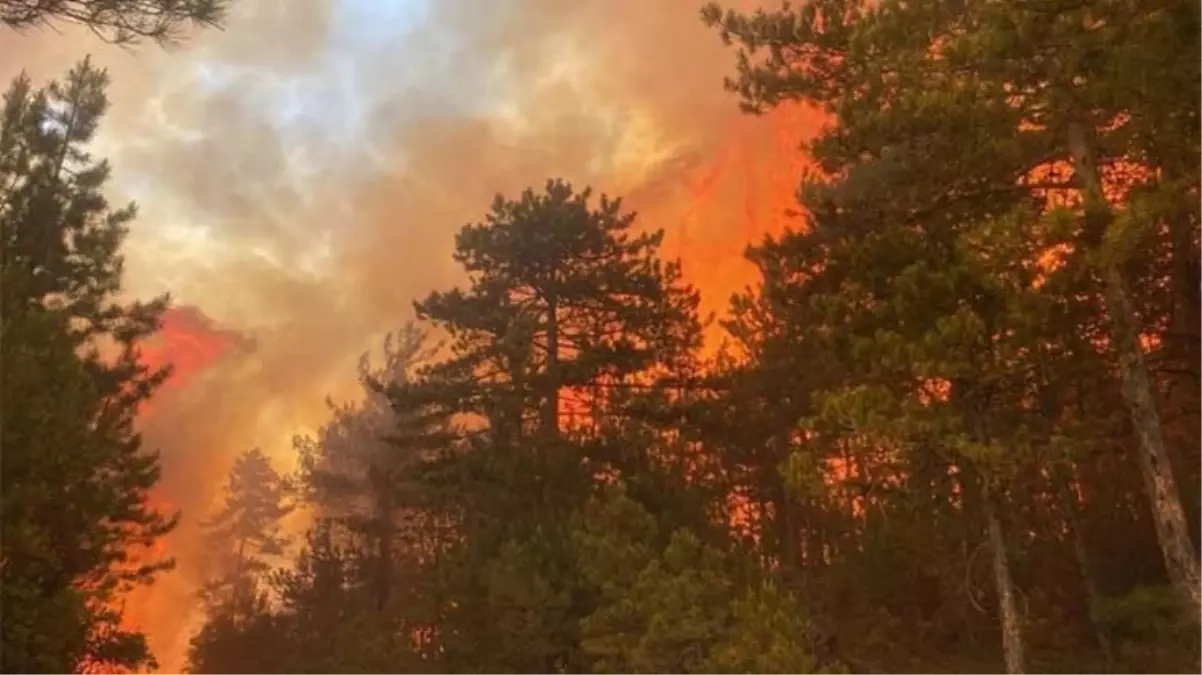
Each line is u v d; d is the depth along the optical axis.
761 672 10.73
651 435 21.55
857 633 15.10
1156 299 12.07
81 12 9.22
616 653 13.09
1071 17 9.34
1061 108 10.37
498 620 15.98
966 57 10.13
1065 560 15.07
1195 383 12.70
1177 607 10.77
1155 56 8.93
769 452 21.25
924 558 14.53
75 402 13.80
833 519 19.95
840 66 14.19
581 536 14.68
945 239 11.38
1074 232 9.48
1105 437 11.15
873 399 10.41
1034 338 10.10
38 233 20.67
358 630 21.41
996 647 14.53
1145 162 10.38
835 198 12.89
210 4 9.50
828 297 11.62
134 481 17.64
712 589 12.38
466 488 20.91
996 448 9.77
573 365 21.84
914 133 11.02
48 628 12.29
